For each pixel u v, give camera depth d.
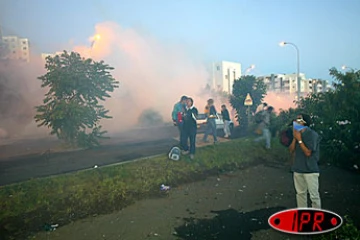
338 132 8.87
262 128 10.03
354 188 6.43
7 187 5.84
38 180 6.21
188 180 7.33
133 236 4.52
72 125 10.98
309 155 4.48
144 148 11.14
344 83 9.80
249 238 4.32
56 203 5.58
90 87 11.11
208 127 11.30
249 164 8.84
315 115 10.28
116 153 10.12
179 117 8.22
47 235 4.67
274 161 9.28
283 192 6.36
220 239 4.34
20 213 5.19
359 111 8.68
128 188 6.38
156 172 7.16
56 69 10.97
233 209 5.49
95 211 5.55
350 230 3.94
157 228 4.77
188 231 4.64
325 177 7.38
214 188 6.79
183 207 5.67
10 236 4.66
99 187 6.25
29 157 9.95
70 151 10.70
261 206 5.58
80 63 11.23
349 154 8.16
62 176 6.50
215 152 8.83
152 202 6.00
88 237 4.54
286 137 4.99
